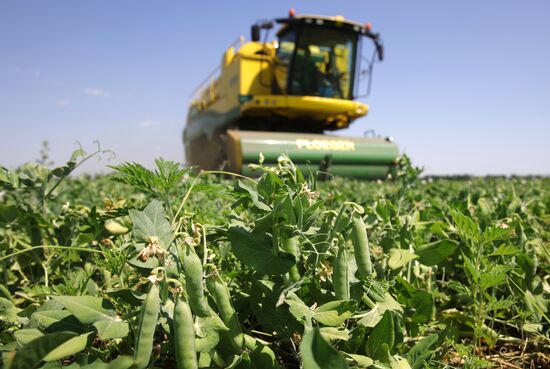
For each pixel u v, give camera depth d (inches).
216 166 672.4
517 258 99.7
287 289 59.4
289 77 665.6
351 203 60.9
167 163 70.6
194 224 55.7
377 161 604.1
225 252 81.0
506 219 120.8
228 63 802.8
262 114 706.8
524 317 85.0
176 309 48.1
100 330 50.7
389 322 60.9
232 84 746.8
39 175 92.2
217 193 76.7
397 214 114.0
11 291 94.7
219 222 104.9
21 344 52.8
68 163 89.8
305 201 64.9
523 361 83.3
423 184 267.4
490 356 85.0
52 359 44.8
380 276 86.6
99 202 180.4
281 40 691.4
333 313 58.1
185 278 51.1
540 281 97.0
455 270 112.7
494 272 75.4
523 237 109.9
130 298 59.7
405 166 139.0
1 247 91.3
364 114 725.9
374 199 155.0
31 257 97.0
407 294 82.3
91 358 53.2
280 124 730.8
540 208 169.2
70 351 46.4
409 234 98.5
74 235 99.2
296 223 60.6
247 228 69.0
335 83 685.9
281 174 67.9
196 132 1015.6
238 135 555.5
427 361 63.9
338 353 41.2
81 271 85.1
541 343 87.2
